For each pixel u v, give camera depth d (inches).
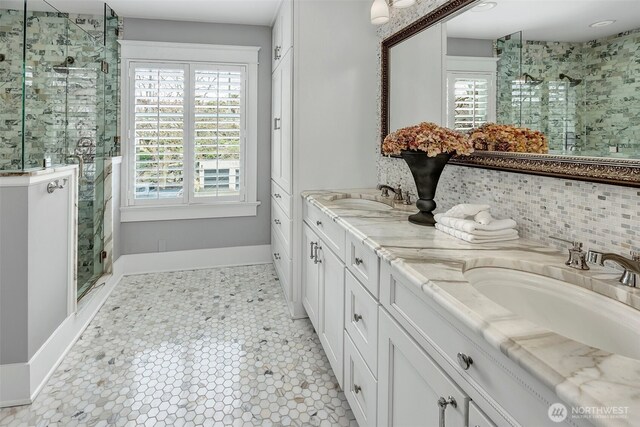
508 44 53.2
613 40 38.7
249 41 140.6
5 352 66.6
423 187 62.4
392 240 51.4
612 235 40.5
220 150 141.3
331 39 100.0
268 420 64.3
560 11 44.9
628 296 32.8
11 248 66.8
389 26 94.7
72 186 86.6
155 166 135.9
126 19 129.6
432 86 73.8
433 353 35.6
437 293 33.0
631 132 37.1
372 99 103.5
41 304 72.9
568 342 24.5
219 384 74.0
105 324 98.2
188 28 135.0
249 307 109.9
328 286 75.9
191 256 143.2
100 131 116.3
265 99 144.6
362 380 56.4
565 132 44.5
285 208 110.5
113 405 67.2
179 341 90.3
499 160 56.5
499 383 26.2
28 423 62.5
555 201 48.0
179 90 135.0
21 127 75.0
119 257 132.3
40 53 82.4
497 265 43.5
